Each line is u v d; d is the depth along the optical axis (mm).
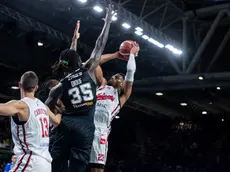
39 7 17859
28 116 5250
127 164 30203
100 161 6801
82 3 17078
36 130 5281
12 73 21625
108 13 5660
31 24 17359
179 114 34094
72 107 5434
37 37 18141
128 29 19188
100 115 6902
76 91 5406
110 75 22328
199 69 23781
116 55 6434
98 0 16484
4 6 16281
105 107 6922
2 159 23969
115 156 32219
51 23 18938
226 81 21375
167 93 28359
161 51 21609
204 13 20547
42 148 5355
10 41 18094
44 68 20609
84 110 5445
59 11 18312
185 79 21641
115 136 33531
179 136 31453
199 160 28969
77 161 5406
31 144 5273
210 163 28516
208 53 25516
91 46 21578
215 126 30781
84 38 20938
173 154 30234
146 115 33938
